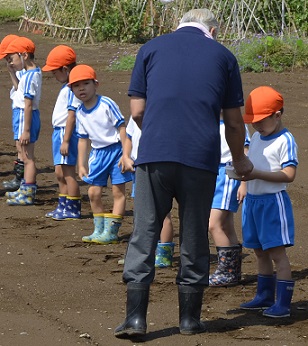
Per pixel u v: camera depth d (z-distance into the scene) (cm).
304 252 1218
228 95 889
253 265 1167
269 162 964
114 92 2561
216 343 869
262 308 981
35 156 1942
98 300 1017
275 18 3697
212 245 1271
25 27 4175
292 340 879
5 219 1439
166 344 868
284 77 2823
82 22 3859
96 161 1284
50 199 1603
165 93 871
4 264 1166
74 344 869
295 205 1484
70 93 1405
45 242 1290
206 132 869
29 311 975
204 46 884
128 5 3825
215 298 1030
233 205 1080
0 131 2195
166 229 1152
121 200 1288
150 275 888
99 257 1209
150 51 892
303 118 2216
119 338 886
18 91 1608
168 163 868
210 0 3741
